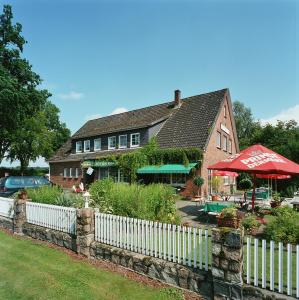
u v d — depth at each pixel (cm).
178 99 3234
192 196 2420
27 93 2838
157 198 1080
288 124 4788
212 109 2814
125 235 838
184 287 665
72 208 1008
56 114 6425
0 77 2489
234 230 588
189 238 688
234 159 1302
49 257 902
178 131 2833
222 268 599
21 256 912
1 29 2800
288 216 1008
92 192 1173
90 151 3691
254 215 1288
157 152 2656
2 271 781
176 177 2570
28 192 1353
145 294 646
